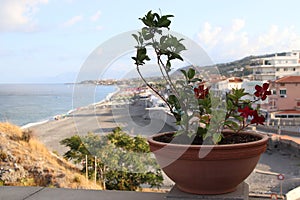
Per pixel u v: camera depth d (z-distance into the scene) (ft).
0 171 20.02
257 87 4.26
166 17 3.85
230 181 3.84
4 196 4.97
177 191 4.08
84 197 4.83
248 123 4.22
